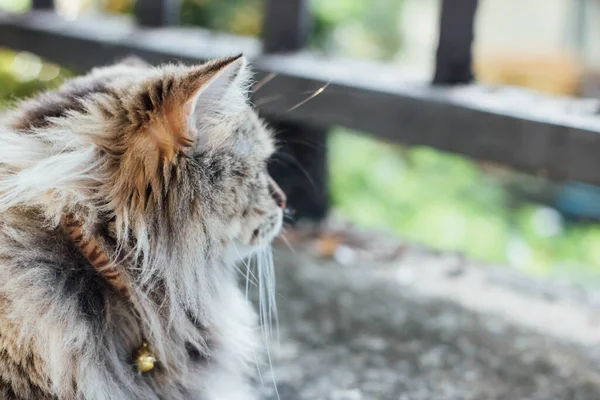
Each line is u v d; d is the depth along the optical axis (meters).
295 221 1.22
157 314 0.73
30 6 1.38
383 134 0.99
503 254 1.83
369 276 1.07
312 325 0.96
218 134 0.72
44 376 0.69
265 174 0.78
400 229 1.90
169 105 0.69
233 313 0.79
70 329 0.70
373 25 2.79
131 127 0.70
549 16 3.02
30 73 1.63
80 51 1.20
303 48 1.11
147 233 0.71
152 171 0.70
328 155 1.21
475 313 0.99
